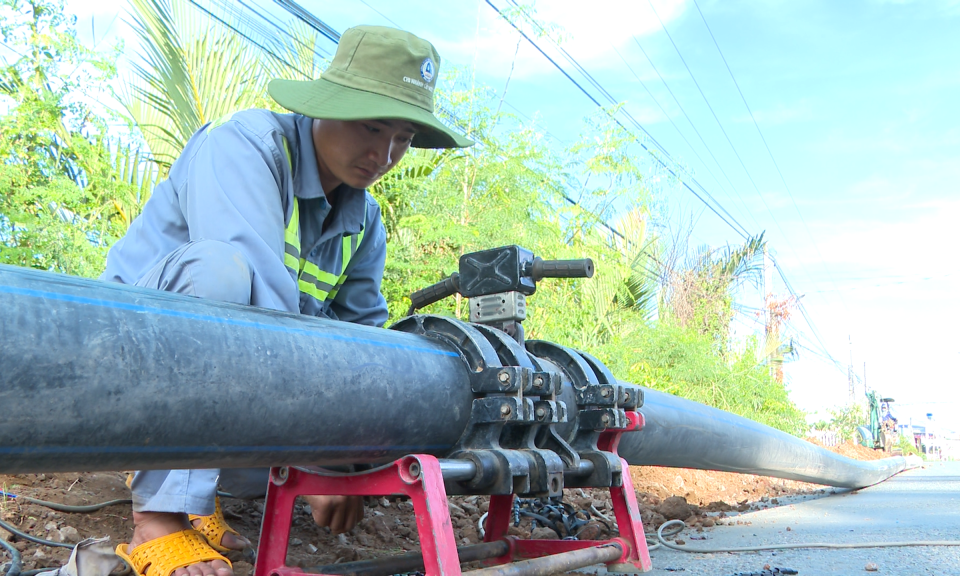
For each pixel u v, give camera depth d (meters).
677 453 2.94
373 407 1.30
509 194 6.20
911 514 3.91
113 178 4.23
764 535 3.03
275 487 1.45
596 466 1.78
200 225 1.61
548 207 6.86
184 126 4.98
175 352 1.04
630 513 1.77
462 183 5.91
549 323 6.75
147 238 1.80
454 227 5.10
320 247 2.06
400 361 1.38
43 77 3.73
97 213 4.12
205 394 1.07
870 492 5.66
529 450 1.52
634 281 10.14
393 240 5.48
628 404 1.87
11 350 0.89
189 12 5.00
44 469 0.99
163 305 1.09
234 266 1.48
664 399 2.86
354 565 1.53
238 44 5.17
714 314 11.95
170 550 1.51
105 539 1.65
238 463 1.19
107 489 2.30
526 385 1.48
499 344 1.59
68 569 1.60
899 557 2.47
